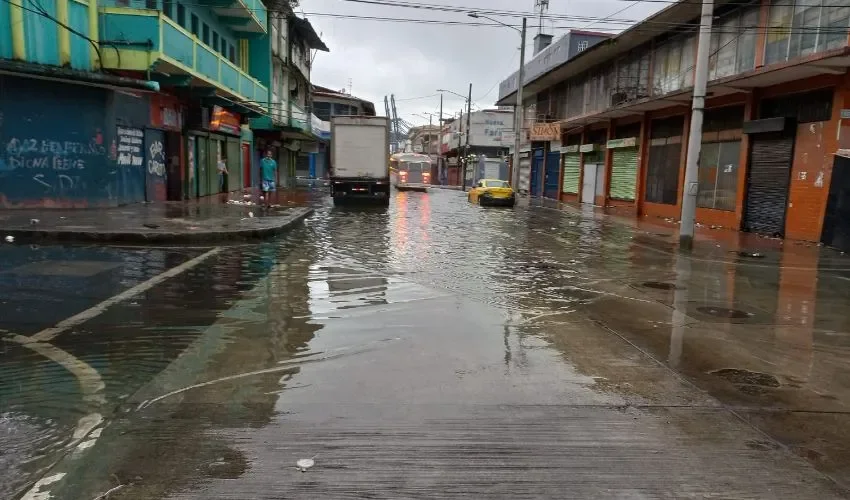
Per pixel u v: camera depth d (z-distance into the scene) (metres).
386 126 25.12
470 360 4.94
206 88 19.95
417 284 8.32
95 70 14.76
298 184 47.31
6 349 4.88
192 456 3.17
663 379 4.64
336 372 4.54
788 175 16.77
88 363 4.60
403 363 4.80
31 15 12.99
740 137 19.14
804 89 16.09
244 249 11.01
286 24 36.59
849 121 14.63
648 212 25.75
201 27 21.78
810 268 11.21
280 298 7.08
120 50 14.91
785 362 5.22
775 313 7.27
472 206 28.42
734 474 3.15
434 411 3.85
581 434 3.58
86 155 15.07
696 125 13.02
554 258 11.70
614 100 27.41
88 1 14.45
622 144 27.98
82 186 15.09
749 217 18.61
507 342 5.53
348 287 7.90
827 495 2.97
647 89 25.48
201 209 16.97
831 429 3.78
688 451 3.40
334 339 5.43
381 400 4.01
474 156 61.78
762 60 17.67
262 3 29.02
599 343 5.62
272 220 14.66
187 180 21.31
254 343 5.24
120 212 14.70
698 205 21.69
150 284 7.56
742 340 5.92
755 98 18.06
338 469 3.07
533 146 43.12
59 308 6.22
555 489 2.95
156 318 5.97
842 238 14.04
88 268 8.38
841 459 3.36
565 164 36.81
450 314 6.58
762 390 4.46
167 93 19.16
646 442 3.50
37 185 14.33
